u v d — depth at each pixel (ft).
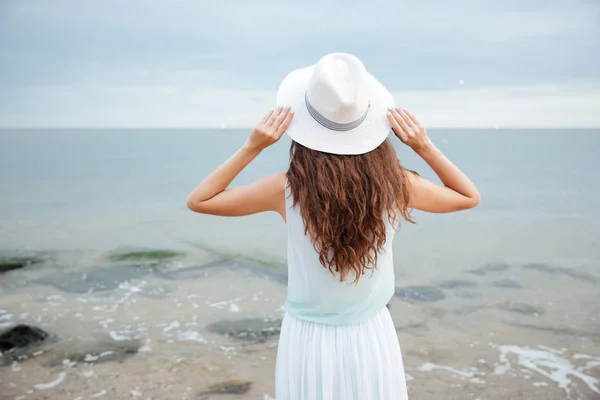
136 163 96.07
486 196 55.52
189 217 42.86
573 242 32.91
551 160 103.71
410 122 5.25
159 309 19.04
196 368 13.85
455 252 30.04
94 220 41.75
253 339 16.06
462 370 13.88
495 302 20.40
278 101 5.34
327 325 5.71
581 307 19.75
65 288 22.02
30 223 40.24
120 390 12.55
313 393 5.68
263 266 26.16
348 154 5.05
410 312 19.07
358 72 5.01
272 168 85.66
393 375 5.95
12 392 12.39
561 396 12.41
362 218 5.08
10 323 17.33
